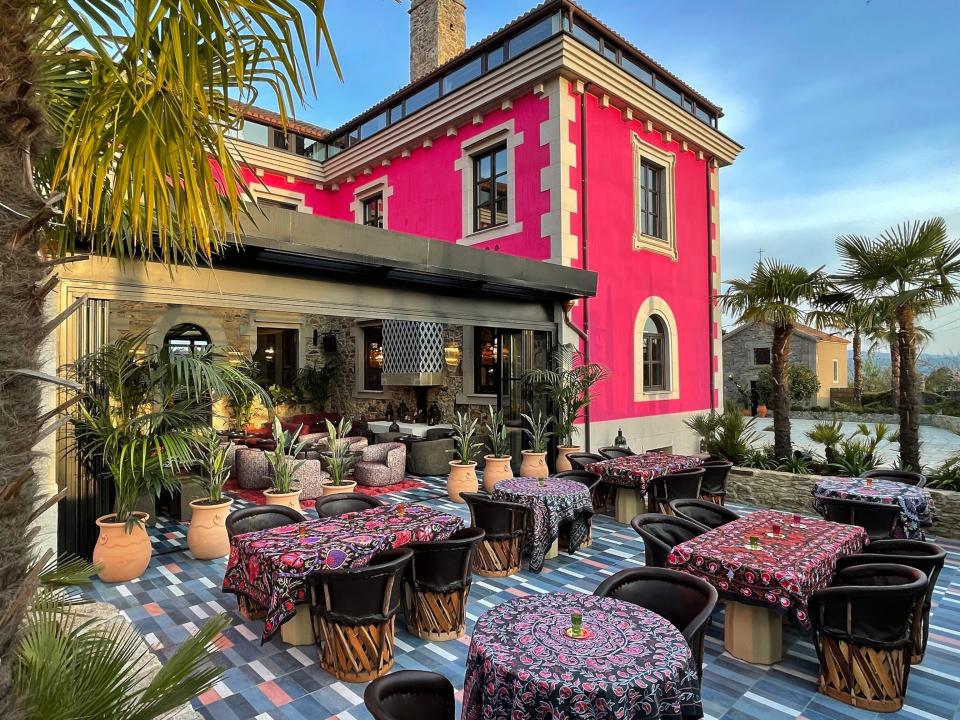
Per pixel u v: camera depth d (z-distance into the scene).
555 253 8.79
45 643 1.62
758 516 4.36
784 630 4.01
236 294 5.21
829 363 29.75
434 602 3.74
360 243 5.44
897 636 2.95
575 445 8.69
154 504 6.15
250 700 3.03
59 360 4.25
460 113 10.17
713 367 12.29
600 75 9.24
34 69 1.38
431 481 9.00
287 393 13.27
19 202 1.32
